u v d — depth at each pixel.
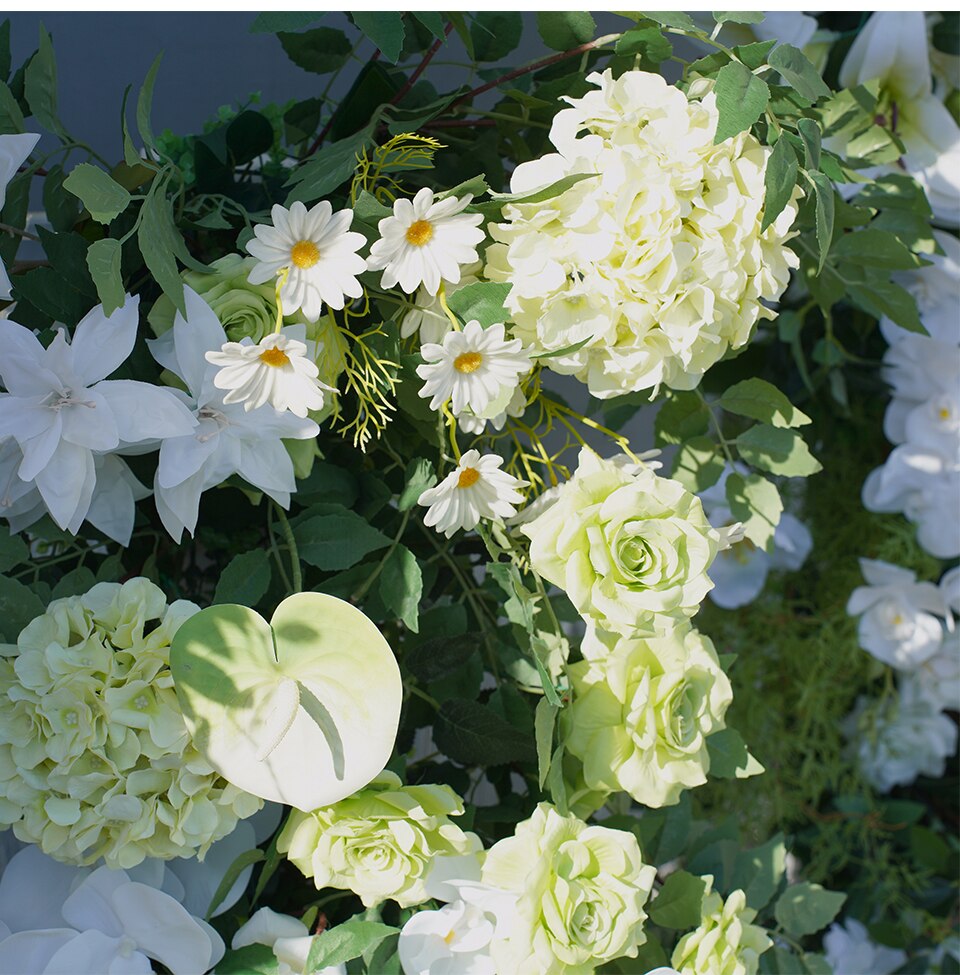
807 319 1.06
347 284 0.54
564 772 0.66
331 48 0.74
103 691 0.54
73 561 0.72
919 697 1.14
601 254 0.56
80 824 0.55
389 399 0.68
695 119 0.59
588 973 0.58
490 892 0.59
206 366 0.57
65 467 0.56
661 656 0.64
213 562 0.79
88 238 0.68
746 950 0.67
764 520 0.72
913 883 1.13
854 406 1.10
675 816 0.76
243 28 0.98
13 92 0.68
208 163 0.70
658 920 0.68
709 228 0.58
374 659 0.54
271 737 0.51
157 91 0.97
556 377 1.06
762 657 1.10
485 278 0.60
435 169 0.71
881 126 0.89
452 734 0.67
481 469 0.59
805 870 1.13
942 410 1.03
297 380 0.54
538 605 0.66
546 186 0.55
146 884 0.59
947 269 1.00
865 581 1.11
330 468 0.69
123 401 0.56
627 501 0.54
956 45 0.95
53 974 0.57
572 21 0.65
